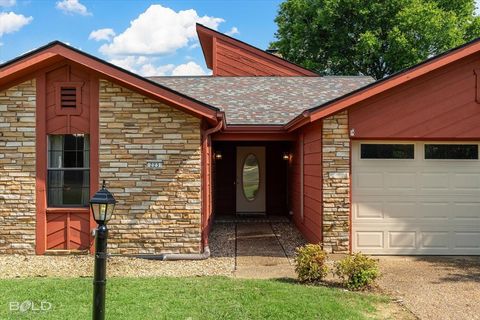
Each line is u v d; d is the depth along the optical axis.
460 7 27.14
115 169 8.31
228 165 14.43
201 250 8.38
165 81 13.84
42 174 8.30
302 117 8.18
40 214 8.30
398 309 5.40
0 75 7.76
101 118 8.30
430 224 8.58
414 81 8.27
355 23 26.08
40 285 6.13
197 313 4.98
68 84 8.30
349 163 8.28
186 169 8.36
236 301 5.41
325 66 27.59
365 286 6.23
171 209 8.34
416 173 8.57
